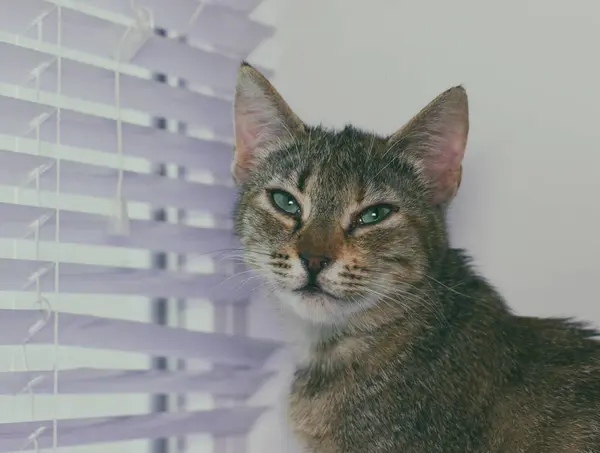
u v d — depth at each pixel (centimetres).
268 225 138
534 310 136
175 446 167
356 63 162
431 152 139
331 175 138
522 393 126
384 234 133
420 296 134
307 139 144
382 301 133
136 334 138
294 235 134
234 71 164
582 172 133
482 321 132
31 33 135
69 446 134
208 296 152
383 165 138
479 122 144
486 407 125
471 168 145
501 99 142
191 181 154
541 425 124
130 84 144
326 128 156
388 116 156
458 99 134
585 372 127
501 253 140
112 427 136
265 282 140
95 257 154
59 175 131
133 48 145
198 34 159
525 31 141
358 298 130
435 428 125
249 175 147
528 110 139
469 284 138
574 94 135
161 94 150
